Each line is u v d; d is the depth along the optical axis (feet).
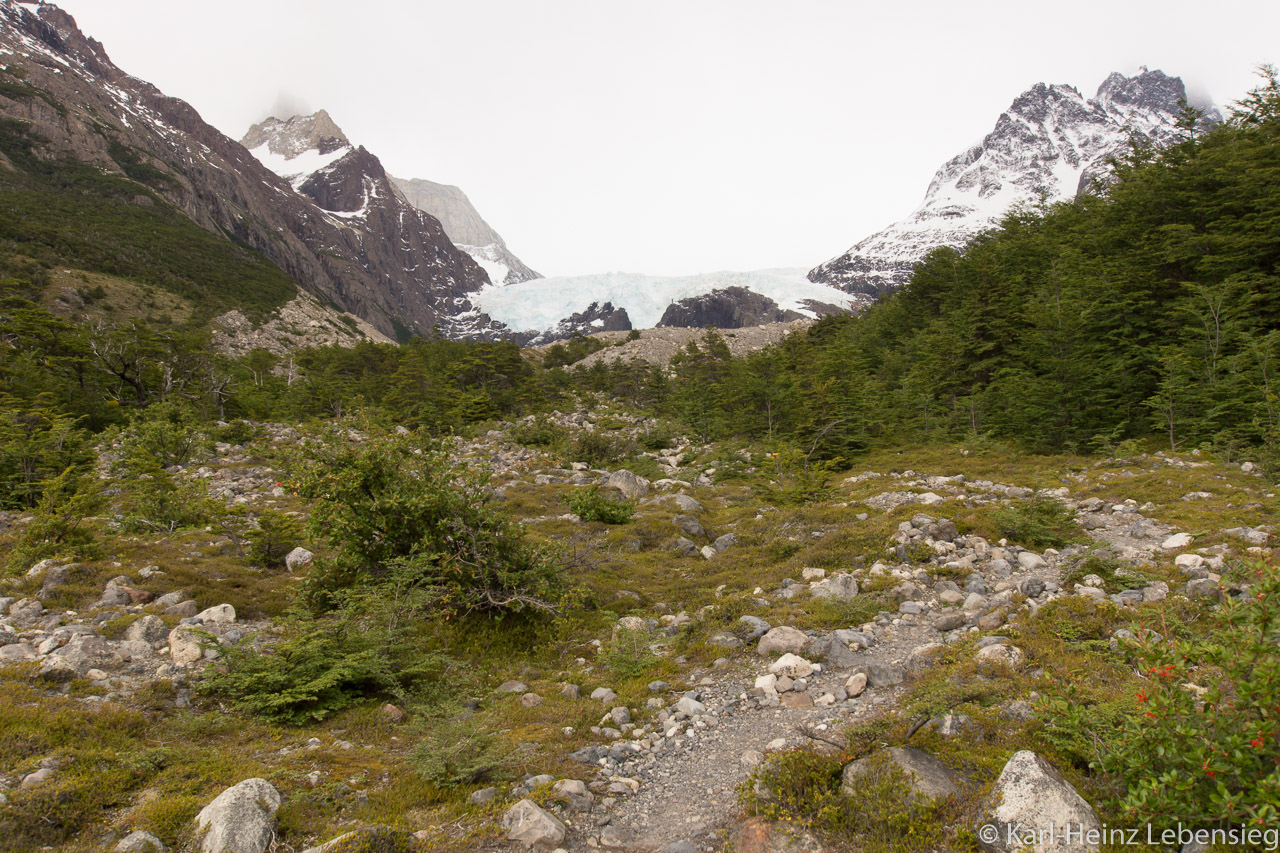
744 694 21.99
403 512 32.35
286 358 263.90
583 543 43.73
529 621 31.53
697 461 95.40
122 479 62.28
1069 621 22.43
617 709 21.31
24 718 17.48
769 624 27.35
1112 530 37.78
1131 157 116.67
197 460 80.84
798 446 85.10
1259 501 39.04
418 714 21.43
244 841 13.51
